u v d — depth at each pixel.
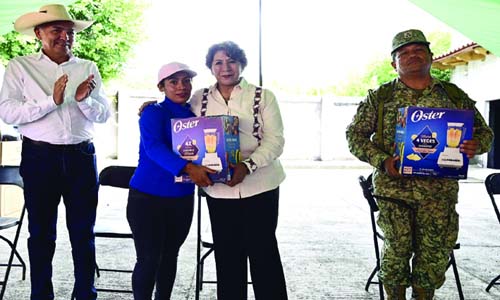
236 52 2.61
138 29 13.49
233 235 2.74
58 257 4.54
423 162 2.62
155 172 2.75
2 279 3.91
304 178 11.47
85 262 3.13
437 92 2.83
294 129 14.50
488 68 11.96
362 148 2.85
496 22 4.95
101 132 13.39
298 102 14.45
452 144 2.59
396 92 2.86
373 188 2.96
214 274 4.19
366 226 6.22
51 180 2.99
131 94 13.36
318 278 4.09
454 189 2.82
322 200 8.28
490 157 12.75
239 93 2.68
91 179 3.14
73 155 3.04
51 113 2.96
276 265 2.75
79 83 3.10
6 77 2.99
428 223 2.78
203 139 2.50
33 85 2.98
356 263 4.54
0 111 2.94
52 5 2.98
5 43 10.10
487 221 6.68
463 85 13.27
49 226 3.05
